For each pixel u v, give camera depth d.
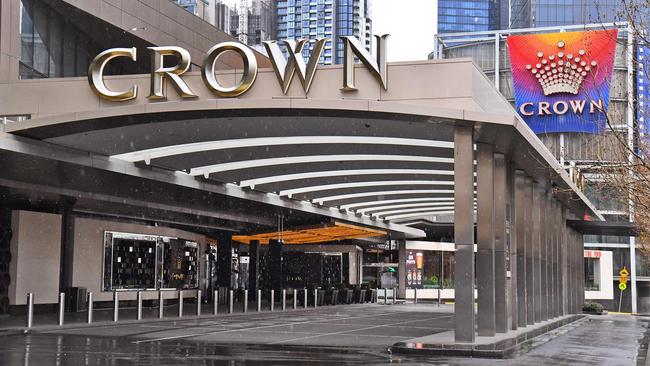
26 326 23.95
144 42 39.69
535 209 31.66
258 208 37.16
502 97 24.94
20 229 30.53
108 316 30.81
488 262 21.56
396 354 18.00
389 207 42.09
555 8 97.38
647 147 18.20
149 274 39.28
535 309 30.67
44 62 33.81
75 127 21.25
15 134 21.73
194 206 36.62
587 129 72.00
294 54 20.78
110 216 39.62
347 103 19.52
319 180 32.16
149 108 20.38
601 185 25.39
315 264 60.31
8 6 27.64
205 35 46.47
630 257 81.44
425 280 64.56
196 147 24.88
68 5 34.12
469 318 19.67
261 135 23.14
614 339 23.94
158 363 15.22
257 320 31.06
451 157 26.42
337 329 26.02
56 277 32.38
